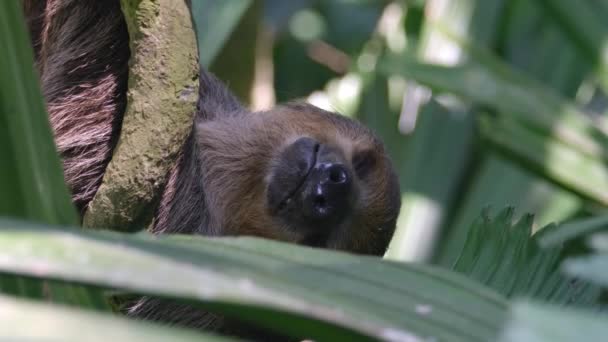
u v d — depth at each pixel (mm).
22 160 3361
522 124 9922
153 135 5219
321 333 2734
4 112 3314
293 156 9875
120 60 8047
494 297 2791
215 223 9930
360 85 13914
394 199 10805
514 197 11453
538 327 2123
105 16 7980
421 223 11820
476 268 5816
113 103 8133
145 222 5352
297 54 16844
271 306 2477
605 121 10031
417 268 2918
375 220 10391
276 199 9789
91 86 8133
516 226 5859
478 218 5992
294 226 9750
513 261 5762
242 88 12242
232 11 9008
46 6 8422
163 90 5223
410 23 13422
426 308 2676
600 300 5242
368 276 2811
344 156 10172
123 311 8914
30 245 2525
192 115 5305
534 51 12625
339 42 17391
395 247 11695
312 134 10258
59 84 8188
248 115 10586
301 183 9734
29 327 2102
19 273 2461
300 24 17469
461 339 2562
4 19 3439
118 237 2771
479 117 10508
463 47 11000
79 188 8375
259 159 10016
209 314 9336
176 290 2379
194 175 8953
